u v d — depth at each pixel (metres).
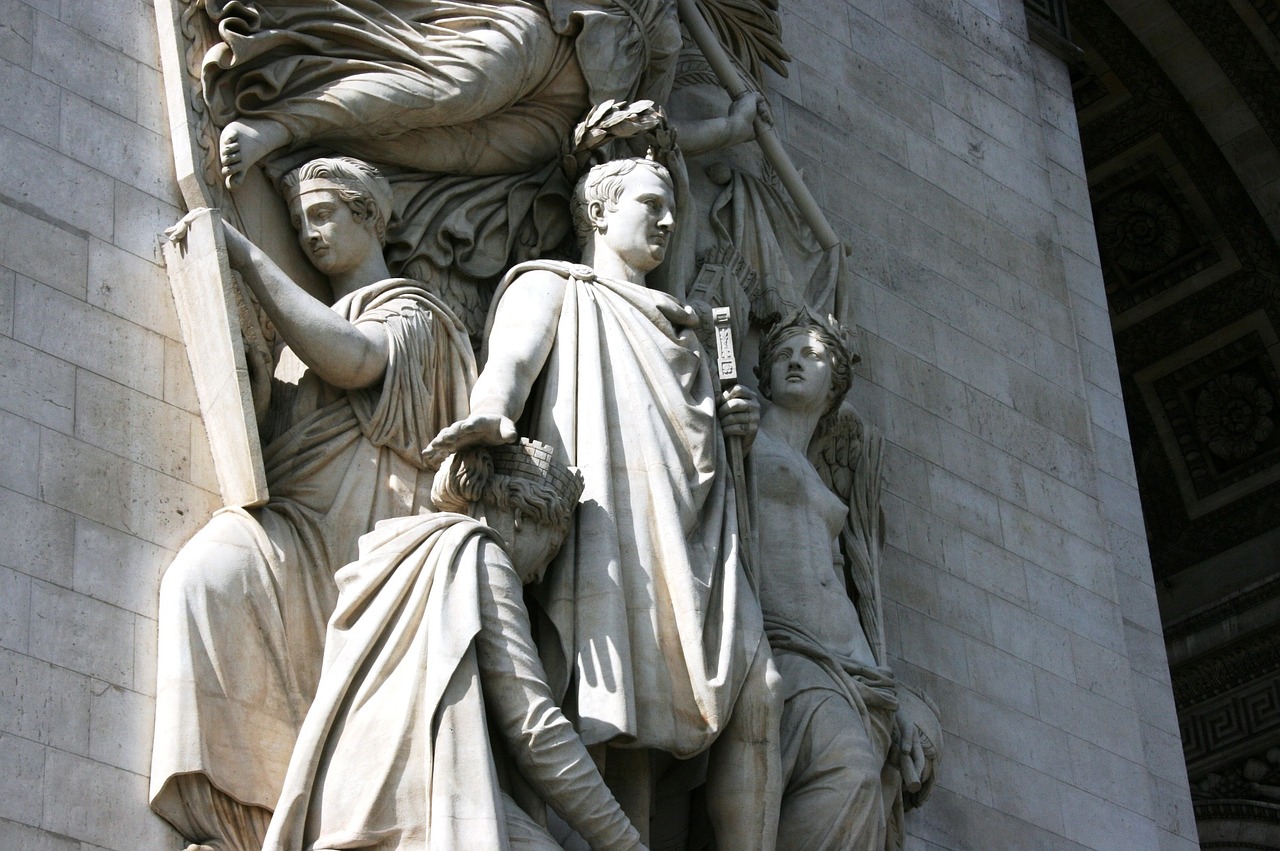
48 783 12.25
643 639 14.20
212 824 12.68
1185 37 29.88
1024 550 19.64
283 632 13.33
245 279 13.98
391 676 12.94
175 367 14.02
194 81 14.83
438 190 15.82
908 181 20.66
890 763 16.36
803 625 15.89
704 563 14.64
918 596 18.34
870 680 15.98
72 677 12.62
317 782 12.67
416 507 14.05
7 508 12.80
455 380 14.65
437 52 15.49
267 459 13.89
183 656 12.91
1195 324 31.75
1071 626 19.66
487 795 12.59
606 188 15.88
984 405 20.11
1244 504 31.58
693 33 18.28
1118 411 21.95
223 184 14.66
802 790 15.11
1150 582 21.19
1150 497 32.41
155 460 13.62
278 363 14.46
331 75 15.23
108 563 13.12
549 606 14.11
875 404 19.00
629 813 14.30
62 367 13.45
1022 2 23.58
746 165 18.77
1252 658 30.77
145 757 12.73
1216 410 31.92
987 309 20.75
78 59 14.52
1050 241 21.94
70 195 14.02
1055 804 18.52
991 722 18.36
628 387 14.99
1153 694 20.58
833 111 20.28
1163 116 30.70
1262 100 30.05
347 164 15.03
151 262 14.25
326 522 13.80
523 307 15.09
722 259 17.58
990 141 21.94
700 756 14.83
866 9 21.34
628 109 16.20
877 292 19.67
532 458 14.01
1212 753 30.89
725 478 15.20
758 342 17.81
